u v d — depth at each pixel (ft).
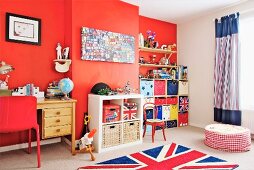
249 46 11.59
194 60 14.60
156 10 12.84
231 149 9.13
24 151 8.89
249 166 7.47
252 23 11.45
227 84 12.16
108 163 7.68
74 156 8.38
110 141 9.30
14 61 9.02
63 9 10.36
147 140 10.84
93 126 9.37
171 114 14.01
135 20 11.84
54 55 10.09
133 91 11.80
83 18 9.91
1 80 8.69
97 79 10.41
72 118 8.49
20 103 6.76
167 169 7.21
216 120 12.84
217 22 12.82
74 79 9.65
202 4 11.87
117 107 9.59
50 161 7.82
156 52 14.80
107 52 10.61
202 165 7.55
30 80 9.42
